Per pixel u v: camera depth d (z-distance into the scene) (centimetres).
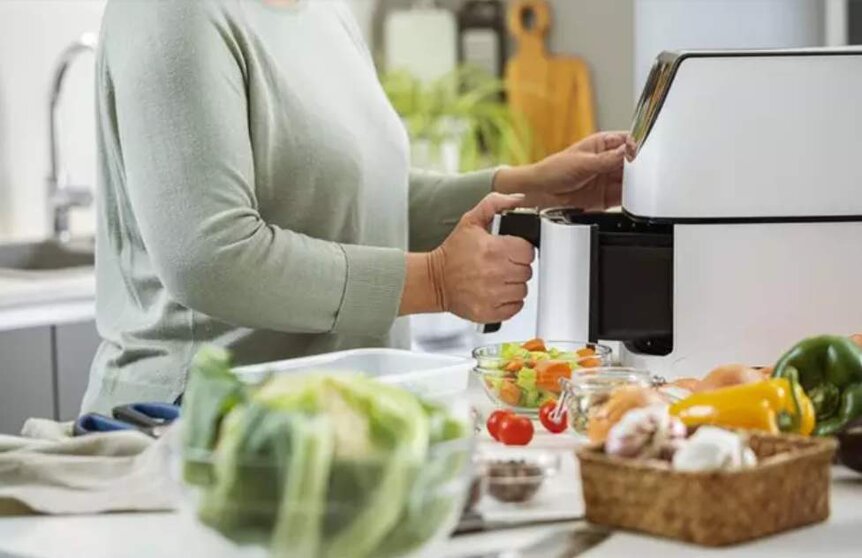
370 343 262
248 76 240
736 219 225
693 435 171
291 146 245
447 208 292
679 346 227
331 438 137
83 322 371
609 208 292
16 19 421
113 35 238
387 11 501
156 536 166
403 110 472
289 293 233
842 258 227
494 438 201
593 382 200
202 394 142
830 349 195
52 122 414
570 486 181
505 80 480
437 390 212
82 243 421
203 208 229
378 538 138
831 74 224
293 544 138
